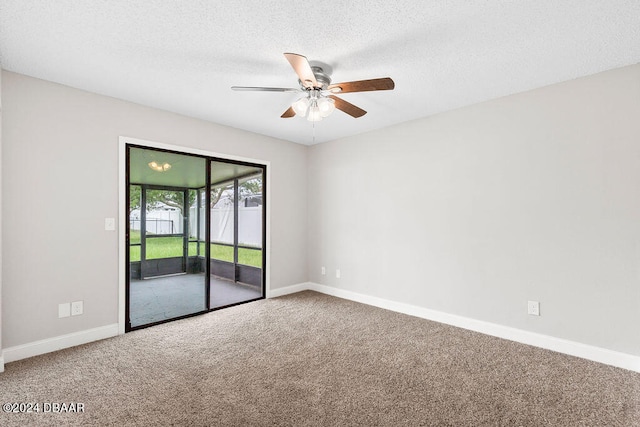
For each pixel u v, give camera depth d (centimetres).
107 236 287
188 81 258
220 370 226
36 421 169
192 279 365
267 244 426
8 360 235
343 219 430
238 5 166
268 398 191
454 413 178
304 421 170
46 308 254
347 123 370
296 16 175
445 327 315
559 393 198
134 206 323
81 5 165
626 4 164
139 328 306
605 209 238
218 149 371
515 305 281
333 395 195
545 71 240
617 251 234
